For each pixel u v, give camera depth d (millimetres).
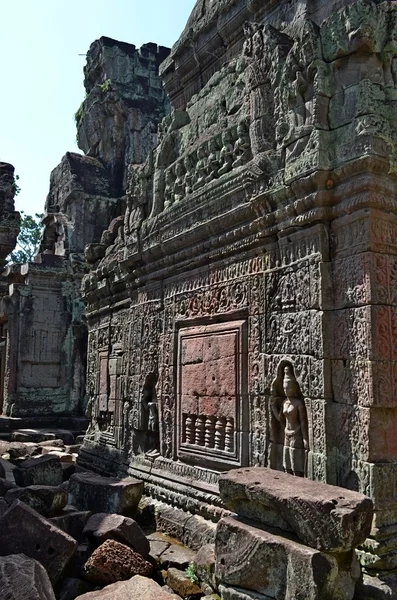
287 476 4594
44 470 8141
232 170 6477
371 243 4684
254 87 6184
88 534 5699
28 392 17219
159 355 7953
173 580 5207
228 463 6133
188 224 7246
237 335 6156
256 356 5875
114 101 19203
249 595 3959
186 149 7941
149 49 20469
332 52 5148
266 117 6023
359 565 3885
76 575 5305
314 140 5117
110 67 19969
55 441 12961
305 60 5328
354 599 3967
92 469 9617
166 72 9742
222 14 8133
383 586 4027
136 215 8789
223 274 6602
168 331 7762
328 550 3621
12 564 4387
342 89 5098
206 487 6344
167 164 8344
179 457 7180
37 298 17719
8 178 13031
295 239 5426
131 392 8766
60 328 17922
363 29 4898
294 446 5203
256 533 4043
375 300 4609
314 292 5098
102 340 10531
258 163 5871
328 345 4949
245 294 6145
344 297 4887
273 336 5645
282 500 3949
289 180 5336
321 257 5066
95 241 18422
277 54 5883
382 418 4547
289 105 5594
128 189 9250
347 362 4785
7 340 17609
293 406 5254
